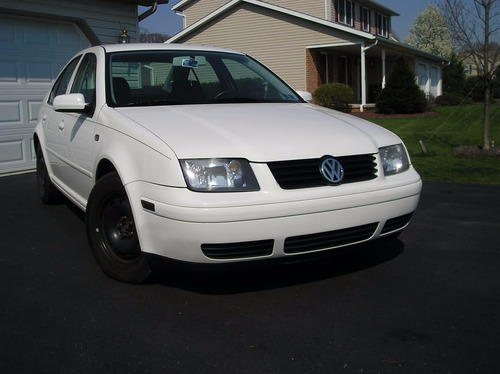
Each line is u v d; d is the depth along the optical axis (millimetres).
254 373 2482
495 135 12664
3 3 7875
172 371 2502
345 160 3254
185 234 2879
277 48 23047
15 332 2891
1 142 8148
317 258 3207
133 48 4426
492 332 2875
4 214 5473
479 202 6027
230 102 4160
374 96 28281
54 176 5391
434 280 3633
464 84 37875
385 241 3525
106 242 3621
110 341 2791
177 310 3158
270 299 3305
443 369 2508
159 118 3438
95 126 3834
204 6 30328
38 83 8609
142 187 3084
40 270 3840
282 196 2953
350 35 21422
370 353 2658
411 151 10445
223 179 2924
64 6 8805
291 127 3393
